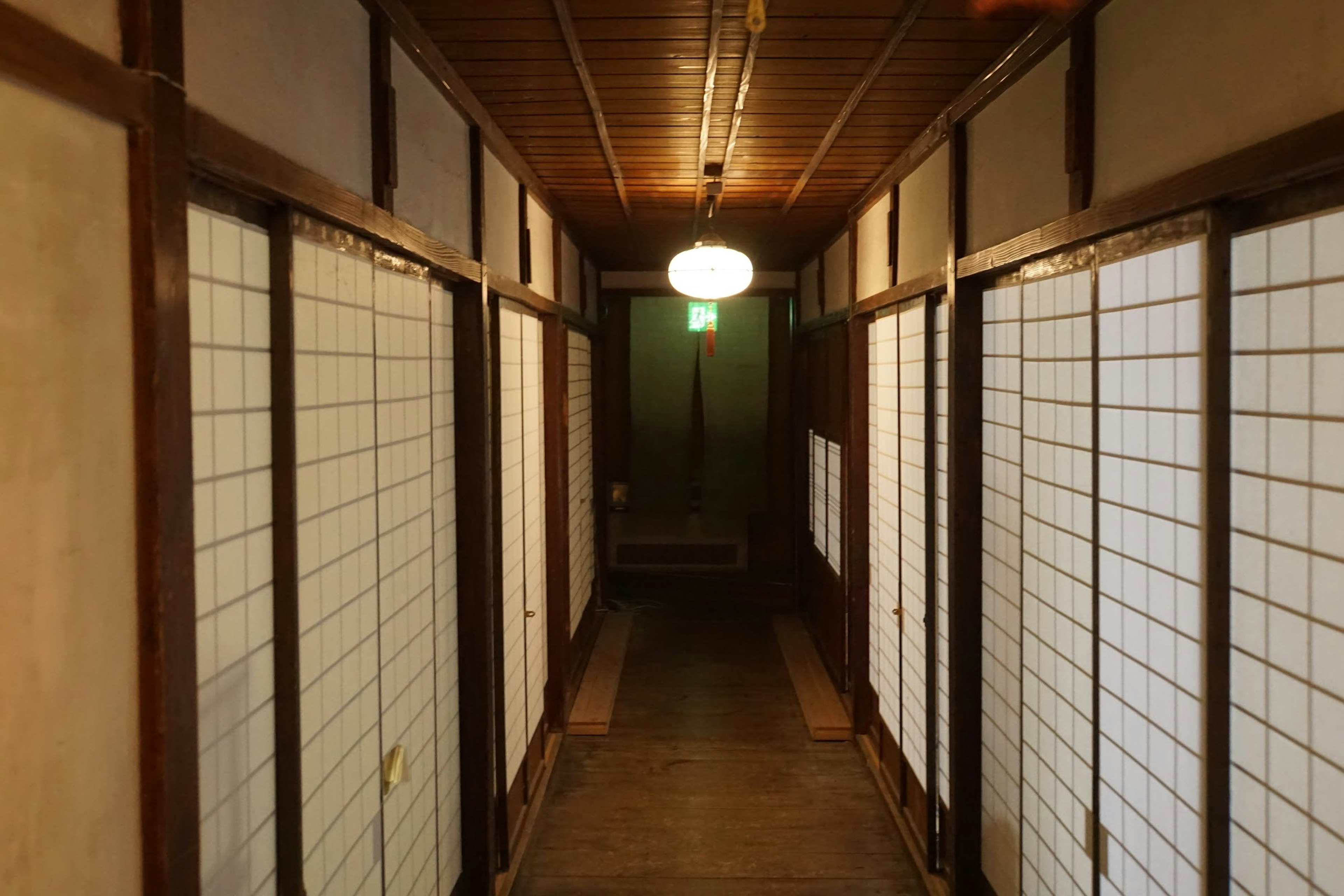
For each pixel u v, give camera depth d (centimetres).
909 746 413
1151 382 194
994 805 312
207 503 145
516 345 416
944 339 351
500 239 370
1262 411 159
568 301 596
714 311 841
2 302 93
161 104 120
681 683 624
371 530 223
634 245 679
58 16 102
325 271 191
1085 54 220
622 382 906
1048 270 253
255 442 162
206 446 145
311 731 183
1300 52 144
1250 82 157
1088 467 228
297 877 171
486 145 337
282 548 169
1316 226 146
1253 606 162
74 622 104
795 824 426
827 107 330
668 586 888
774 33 259
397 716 246
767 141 380
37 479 98
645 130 360
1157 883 194
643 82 301
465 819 325
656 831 420
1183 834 183
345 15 199
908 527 414
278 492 169
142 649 118
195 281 142
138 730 117
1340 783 140
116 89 111
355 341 210
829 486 635
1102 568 219
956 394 323
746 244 666
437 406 293
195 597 128
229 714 152
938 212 353
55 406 101
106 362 111
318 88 184
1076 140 222
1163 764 191
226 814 151
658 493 912
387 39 221
